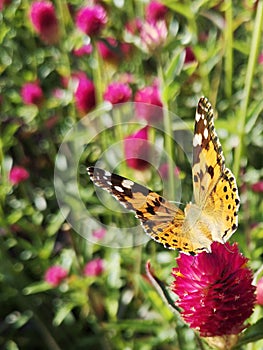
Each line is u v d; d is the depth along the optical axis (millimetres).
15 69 535
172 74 360
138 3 462
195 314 272
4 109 522
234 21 433
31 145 531
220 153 251
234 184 248
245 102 365
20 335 476
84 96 427
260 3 353
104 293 444
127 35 419
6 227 458
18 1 506
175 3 409
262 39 451
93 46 422
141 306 435
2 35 495
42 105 489
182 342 361
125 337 440
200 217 259
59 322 424
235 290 272
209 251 265
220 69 434
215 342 280
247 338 278
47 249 459
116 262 424
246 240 390
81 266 432
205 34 506
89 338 437
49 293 472
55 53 507
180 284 275
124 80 437
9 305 490
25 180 492
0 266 464
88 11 416
